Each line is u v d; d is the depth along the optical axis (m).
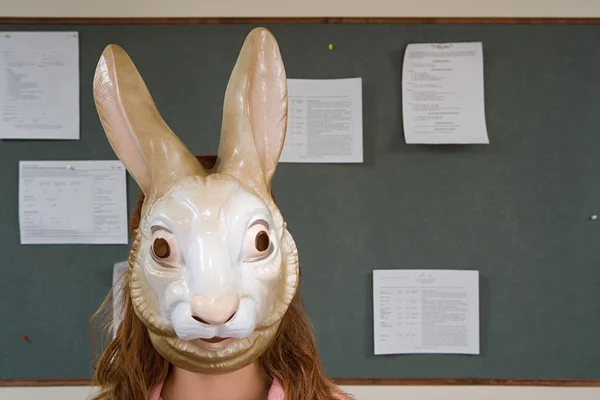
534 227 1.55
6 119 1.52
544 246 1.55
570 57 1.54
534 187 1.54
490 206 1.54
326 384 0.64
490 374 1.55
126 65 0.50
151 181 0.48
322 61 1.53
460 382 1.55
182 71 1.53
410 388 1.55
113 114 0.49
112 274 1.54
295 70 1.53
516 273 1.55
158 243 0.44
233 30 1.53
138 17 1.52
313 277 1.54
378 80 1.53
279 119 0.51
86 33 1.52
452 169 1.54
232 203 0.45
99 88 0.50
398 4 1.53
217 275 0.41
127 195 1.54
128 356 0.57
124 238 1.54
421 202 1.54
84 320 1.55
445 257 1.55
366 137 1.54
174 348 0.44
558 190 1.55
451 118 1.52
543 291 1.55
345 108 1.52
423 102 1.52
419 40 1.53
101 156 1.54
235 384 0.53
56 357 1.55
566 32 1.53
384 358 1.55
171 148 0.48
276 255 0.46
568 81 1.54
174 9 1.53
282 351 0.60
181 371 0.53
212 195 0.45
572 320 1.55
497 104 1.54
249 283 0.43
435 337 1.54
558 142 1.54
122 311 0.60
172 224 0.44
